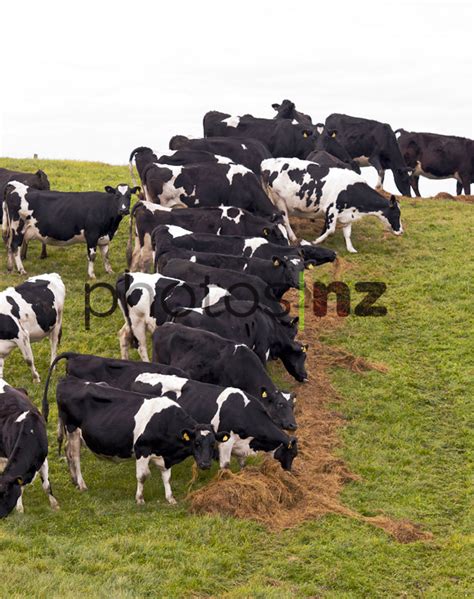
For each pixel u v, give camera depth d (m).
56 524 13.91
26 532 13.58
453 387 19.38
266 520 14.34
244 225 22.81
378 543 13.92
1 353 18.20
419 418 18.27
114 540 13.33
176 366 16.72
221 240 21.30
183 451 14.59
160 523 14.02
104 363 15.80
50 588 11.88
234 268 20.44
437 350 20.92
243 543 13.71
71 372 15.75
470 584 13.13
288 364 18.88
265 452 15.88
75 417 14.82
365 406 18.58
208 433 14.42
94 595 11.66
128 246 22.53
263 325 18.27
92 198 22.97
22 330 18.12
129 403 14.66
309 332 21.48
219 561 13.11
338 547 13.71
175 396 15.44
